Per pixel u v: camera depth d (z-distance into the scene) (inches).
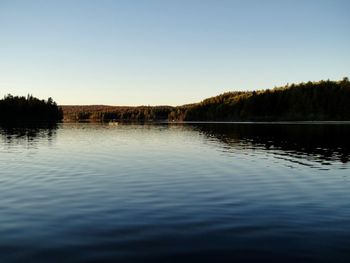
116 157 1451.8
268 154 1519.4
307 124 5438.0
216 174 1015.6
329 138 2471.7
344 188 813.2
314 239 475.8
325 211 616.7
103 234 496.7
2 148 1846.7
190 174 1015.0
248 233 500.7
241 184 863.7
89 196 734.5
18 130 4133.9
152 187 829.8
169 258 415.8
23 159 1375.5
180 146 1977.1
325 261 406.0
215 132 3494.1
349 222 552.4
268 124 5782.5
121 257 418.3
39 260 410.3
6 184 865.5
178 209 630.5
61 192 773.3
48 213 605.3
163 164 1233.4
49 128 4921.3
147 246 452.1
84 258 415.2
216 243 462.6
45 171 1072.8
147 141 2404.0
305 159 1344.7
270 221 557.9
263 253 430.0
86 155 1526.8
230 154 1535.4
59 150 1752.0
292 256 420.8
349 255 422.0
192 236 488.4
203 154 1546.5
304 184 862.5
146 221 558.6
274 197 724.7
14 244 460.4
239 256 422.0
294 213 604.4
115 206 652.1
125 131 4062.5
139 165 1210.6
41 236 489.7
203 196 734.5
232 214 599.2
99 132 3791.8
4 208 637.9
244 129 4062.5
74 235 493.4
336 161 1285.7
